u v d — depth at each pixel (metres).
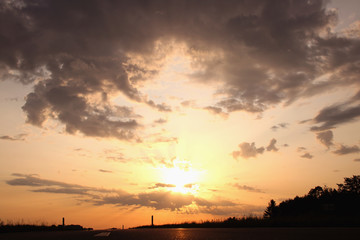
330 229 17.03
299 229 17.84
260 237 11.55
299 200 57.72
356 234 12.40
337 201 51.22
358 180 55.34
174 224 34.25
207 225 29.66
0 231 27.81
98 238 13.64
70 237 15.12
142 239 12.10
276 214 59.03
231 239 10.72
